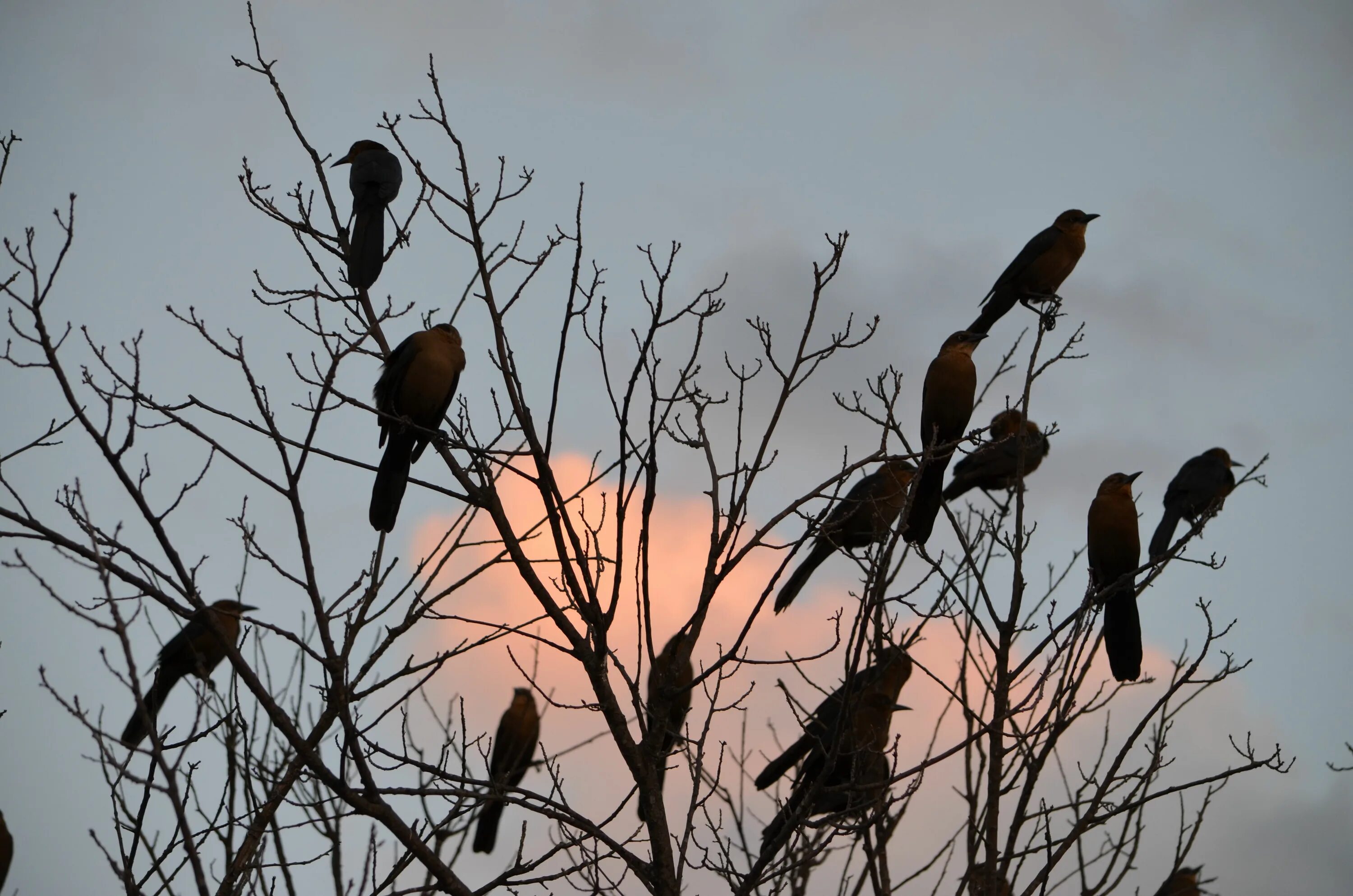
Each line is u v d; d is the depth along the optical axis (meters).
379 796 8.95
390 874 9.46
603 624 9.97
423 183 10.34
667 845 9.70
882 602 10.21
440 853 10.30
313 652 8.95
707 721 9.98
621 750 9.96
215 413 9.50
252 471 9.12
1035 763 10.34
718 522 10.38
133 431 8.95
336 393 10.45
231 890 8.51
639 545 10.04
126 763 8.62
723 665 9.88
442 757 10.59
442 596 10.07
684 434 10.70
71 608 7.85
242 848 9.10
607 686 10.06
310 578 9.09
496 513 10.50
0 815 10.33
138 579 8.82
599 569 10.26
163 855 8.98
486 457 10.16
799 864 9.66
